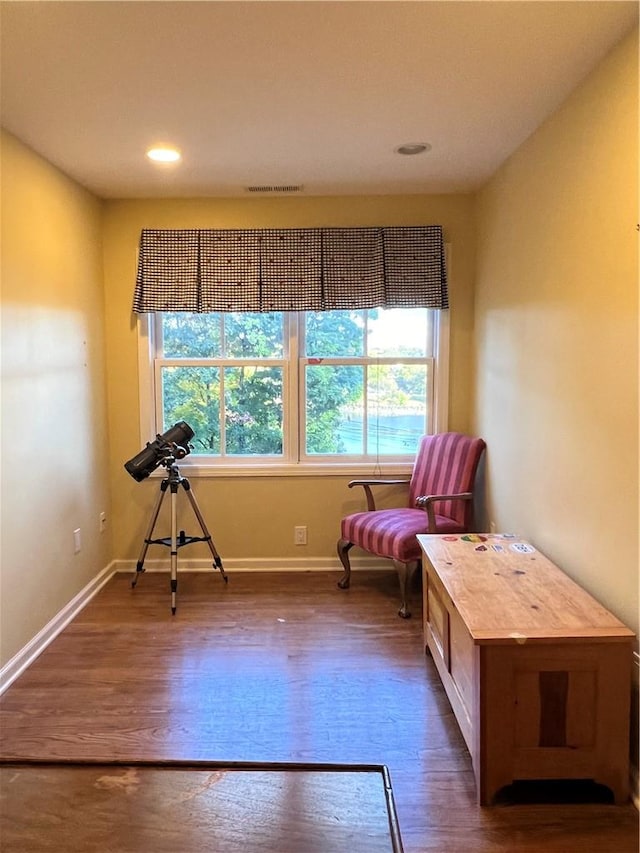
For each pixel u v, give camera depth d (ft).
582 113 7.00
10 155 8.25
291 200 11.71
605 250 6.52
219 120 7.97
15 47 6.07
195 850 5.34
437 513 11.21
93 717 7.32
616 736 5.83
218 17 5.56
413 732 7.02
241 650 8.99
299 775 6.28
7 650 8.11
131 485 12.30
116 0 5.27
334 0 5.32
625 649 5.74
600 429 6.67
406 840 5.47
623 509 6.21
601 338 6.63
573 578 7.39
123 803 5.88
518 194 9.21
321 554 12.51
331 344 12.35
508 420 9.80
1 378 7.97
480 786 5.87
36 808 5.82
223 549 12.46
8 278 8.16
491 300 10.69
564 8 5.49
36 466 8.96
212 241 11.69
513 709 5.80
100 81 6.83
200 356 12.34
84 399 10.83
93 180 10.42
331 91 7.16
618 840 5.49
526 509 9.01
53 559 9.50
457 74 6.78
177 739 6.88
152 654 8.88
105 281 11.84
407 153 9.35
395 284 11.73
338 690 7.90
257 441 12.54
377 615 10.23
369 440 12.52
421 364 12.37
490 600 6.54
